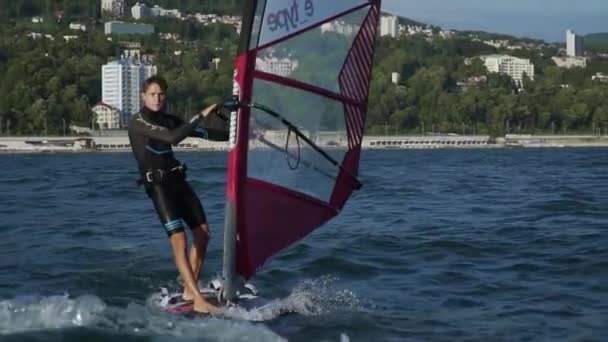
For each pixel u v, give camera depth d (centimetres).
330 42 1469
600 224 2397
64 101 17425
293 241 1483
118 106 18862
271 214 1455
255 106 1398
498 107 18962
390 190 3750
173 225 1423
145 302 1469
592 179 4606
